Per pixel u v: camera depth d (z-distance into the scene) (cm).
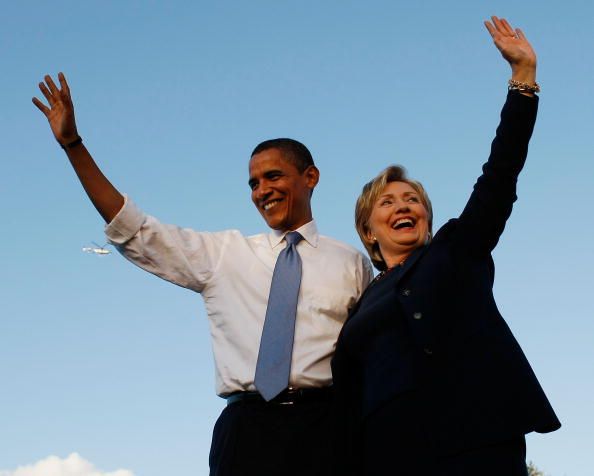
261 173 639
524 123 521
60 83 588
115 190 597
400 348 515
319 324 596
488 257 532
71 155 589
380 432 503
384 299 533
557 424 483
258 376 576
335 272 617
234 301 612
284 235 634
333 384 552
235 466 565
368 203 589
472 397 486
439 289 520
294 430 567
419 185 592
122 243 600
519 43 536
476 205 524
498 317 516
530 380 492
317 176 656
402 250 575
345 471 527
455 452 476
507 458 473
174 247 608
